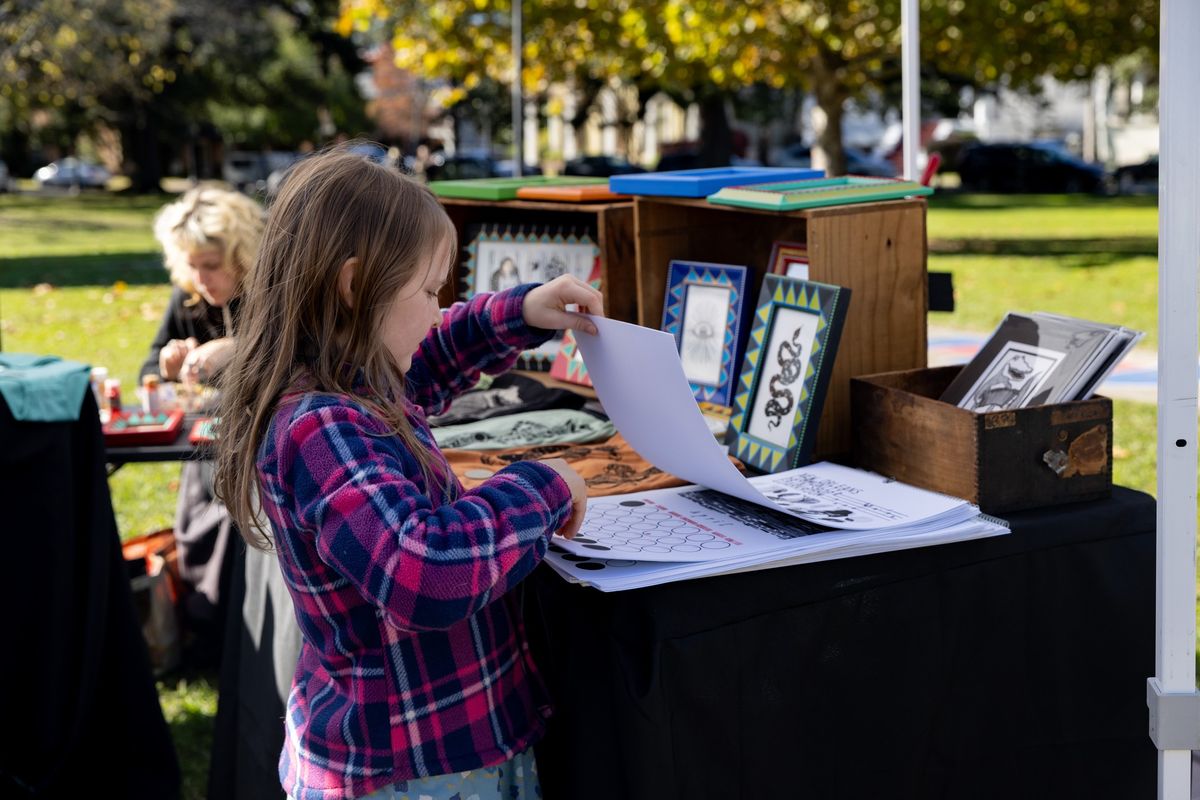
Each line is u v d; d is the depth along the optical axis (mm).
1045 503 1558
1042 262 11680
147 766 2447
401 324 1215
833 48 10914
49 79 18781
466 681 1261
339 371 1177
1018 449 1530
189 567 3123
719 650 1360
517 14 10656
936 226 16016
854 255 1781
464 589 1106
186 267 2740
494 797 1286
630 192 2127
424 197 1216
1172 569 1320
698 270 2125
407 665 1229
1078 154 34812
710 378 2074
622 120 28391
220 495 1239
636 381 1449
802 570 1408
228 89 31234
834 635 1435
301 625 1257
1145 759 1626
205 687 3090
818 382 1674
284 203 1208
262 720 2041
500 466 1836
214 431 1252
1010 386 1648
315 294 1175
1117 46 12266
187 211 2742
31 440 2186
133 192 32000
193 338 2926
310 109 33812
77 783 2430
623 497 1630
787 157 30109
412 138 40219
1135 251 12523
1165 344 1291
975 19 11352
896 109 27797
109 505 2385
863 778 1483
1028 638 1539
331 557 1112
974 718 1536
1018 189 24047
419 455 1207
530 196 2355
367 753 1224
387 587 1091
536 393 2244
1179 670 1336
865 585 1446
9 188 32406
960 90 28125
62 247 15391
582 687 1396
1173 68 1247
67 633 2309
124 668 2422
